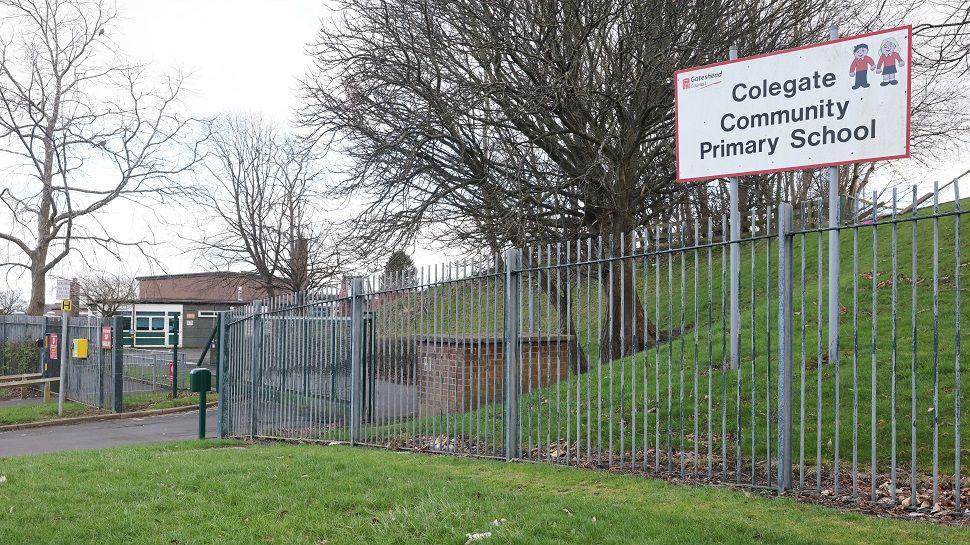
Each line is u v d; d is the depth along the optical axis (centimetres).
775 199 1864
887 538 484
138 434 1372
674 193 1617
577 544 490
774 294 1373
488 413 901
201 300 5262
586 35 1386
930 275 1248
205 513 610
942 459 673
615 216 1483
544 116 1504
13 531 566
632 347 708
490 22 1419
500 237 1482
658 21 1365
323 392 1055
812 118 841
